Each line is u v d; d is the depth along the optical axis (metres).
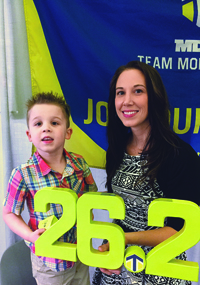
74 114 1.12
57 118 0.76
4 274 0.92
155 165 0.70
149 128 0.77
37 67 1.08
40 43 1.06
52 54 1.07
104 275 0.83
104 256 0.56
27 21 1.04
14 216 0.76
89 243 0.57
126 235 0.65
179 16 1.00
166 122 0.73
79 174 0.87
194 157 0.69
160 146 0.71
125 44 1.04
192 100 1.06
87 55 1.06
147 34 1.03
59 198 0.58
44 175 0.78
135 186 0.73
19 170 0.77
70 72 1.08
